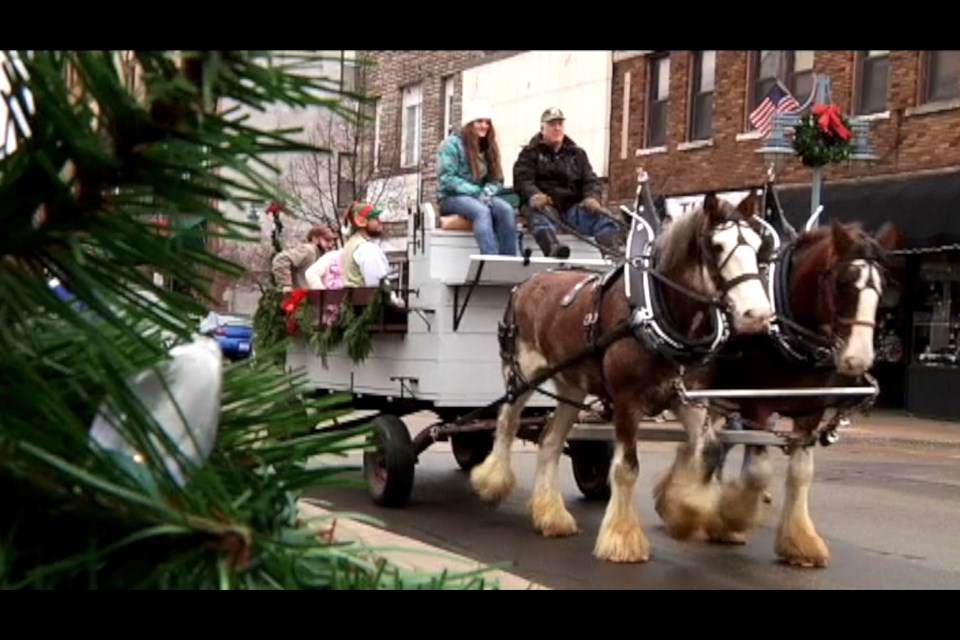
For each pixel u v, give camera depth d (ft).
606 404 28.30
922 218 62.59
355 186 77.00
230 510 4.17
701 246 23.48
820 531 31.12
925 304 68.54
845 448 55.11
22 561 4.08
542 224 32.65
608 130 85.25
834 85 70.38
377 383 33.78
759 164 74.23
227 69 3.42
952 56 65.62
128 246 3.71
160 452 4.18
